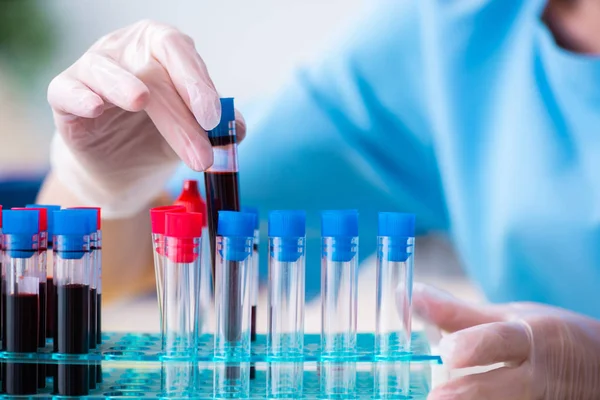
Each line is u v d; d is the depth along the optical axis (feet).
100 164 4.72
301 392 3.17
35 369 3.15
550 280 6.66
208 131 3.45
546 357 3.79
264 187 7.29
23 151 8.08
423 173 7.16
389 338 3.21
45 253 3.36
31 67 7.96
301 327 3.20
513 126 6.74
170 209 3.29
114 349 3.30
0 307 3.29
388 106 7.07
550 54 6.56
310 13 7.25
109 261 7.32
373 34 7.07
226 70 7.49
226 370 3.12
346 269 3.18
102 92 3.75
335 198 7.25
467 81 6.87
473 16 6.77
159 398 3.09
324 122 7.19
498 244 6.83
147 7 7.77
